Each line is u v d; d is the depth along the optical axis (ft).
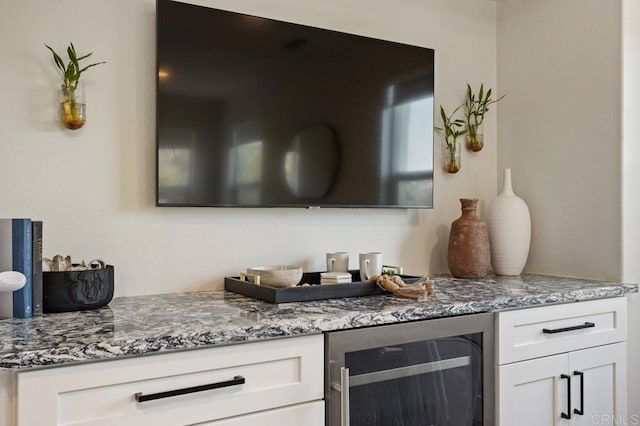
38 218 5.57
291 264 7.02
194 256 6.39
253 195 6.42
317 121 6.85
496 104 8.91
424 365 5.35
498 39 8.90
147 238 6.13
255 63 6.45
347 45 7.09
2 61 5.43
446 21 8.40
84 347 3.72
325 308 5.20
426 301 5.61
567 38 7.88
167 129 5.95
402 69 7.55
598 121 7.45
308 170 6.79
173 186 5.99
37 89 5.58
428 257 8.19
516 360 5.97
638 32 7.38
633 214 7.29
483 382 5.75
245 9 6.70
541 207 8.23
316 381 4.69
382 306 5.31
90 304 5.11
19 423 3.54
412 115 7.63
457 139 8.43
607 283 7.06
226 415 4.27
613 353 6.82
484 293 6.15
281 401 4.51
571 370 6.42
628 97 7.22
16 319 4.69
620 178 7.19
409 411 5.25
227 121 6.26
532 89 8.37
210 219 6.50
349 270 7.19
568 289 6.50
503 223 7.96
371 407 5.01
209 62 6.17
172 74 5.98
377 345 5.01
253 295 5.84
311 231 7.19
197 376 4.17
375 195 7.29
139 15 6.10
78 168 5.77
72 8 5.76
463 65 8.57
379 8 7.76
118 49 5.98
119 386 3.88
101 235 5.88
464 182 8.56
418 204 7.68
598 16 7.48
